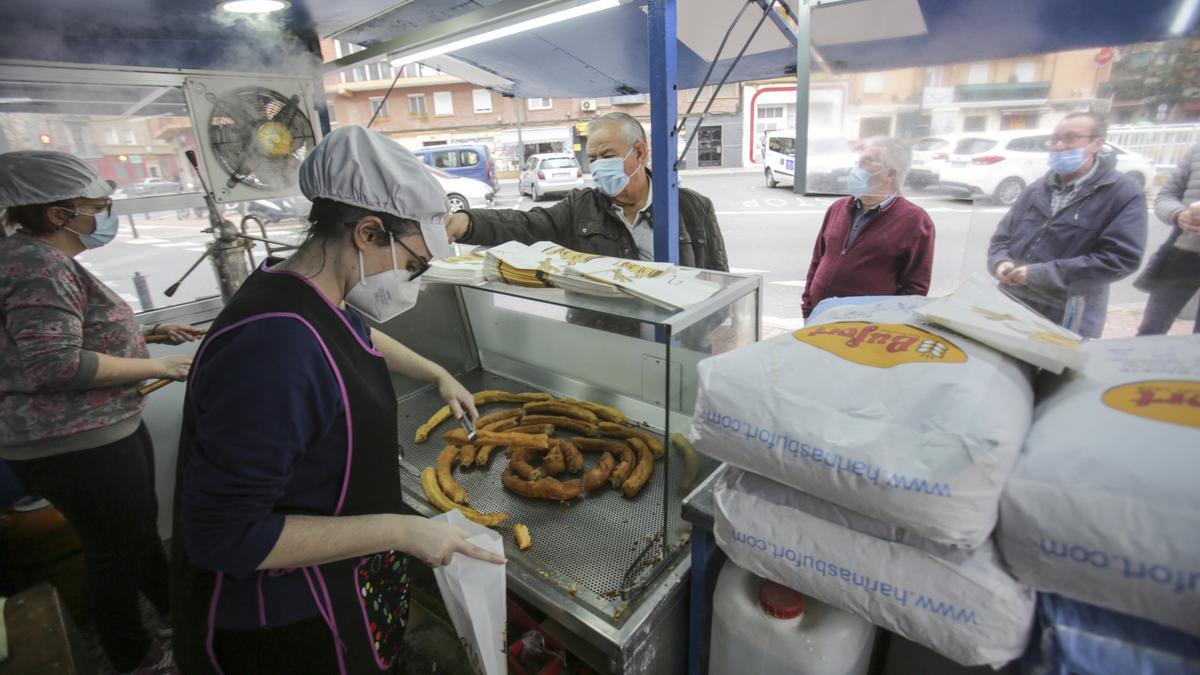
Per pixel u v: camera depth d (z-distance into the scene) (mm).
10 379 1366
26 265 1307
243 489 707
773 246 7035
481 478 1402
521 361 1816
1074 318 1647
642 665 1040
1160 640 596
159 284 2504
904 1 1176
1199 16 1032
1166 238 1517
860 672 974
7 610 1059
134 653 1723
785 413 764
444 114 19453
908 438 671
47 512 1963
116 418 1515
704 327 1159
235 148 2205
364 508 932
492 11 1713
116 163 2170
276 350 730
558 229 2051
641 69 2881
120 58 2076
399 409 1736
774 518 833
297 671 941
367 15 2186
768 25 2297
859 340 837
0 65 1800
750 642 977
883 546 744
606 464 1324
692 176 15062
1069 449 605
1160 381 651
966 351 758
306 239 873
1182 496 527
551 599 1052
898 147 1357
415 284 984
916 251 2031
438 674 1524
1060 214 1599
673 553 1138
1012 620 666
